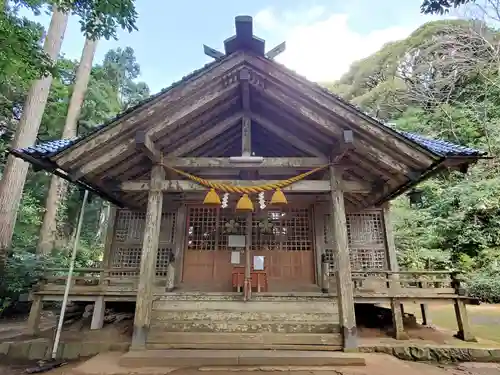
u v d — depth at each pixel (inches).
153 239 196.4
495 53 560.4
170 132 210.1
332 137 207.2
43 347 196.9
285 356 165.9
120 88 758.5
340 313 185.9
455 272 232.7
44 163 187.8
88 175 207.2
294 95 199.3
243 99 221.1
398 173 213.8
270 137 266.7
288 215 310.7
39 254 402.9
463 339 210.8
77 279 239.5
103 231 653.9
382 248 302.8
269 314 204.7
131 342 195.5
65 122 480.7
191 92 194.2
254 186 209.5
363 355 175.0
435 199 538.0
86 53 516.4
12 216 355.3
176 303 223.8
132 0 199.0
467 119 585.0
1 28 205.3
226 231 307.1
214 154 279.4
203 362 162.9
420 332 233.1
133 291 232.5
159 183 208.8
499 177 473.7
